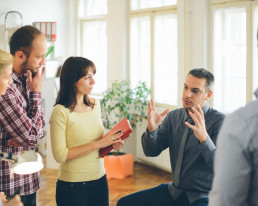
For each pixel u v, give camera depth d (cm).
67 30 671
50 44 612
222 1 453
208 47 471
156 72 541
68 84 219
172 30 515
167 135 248
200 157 222
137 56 566
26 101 213
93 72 223
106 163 505
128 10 567
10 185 198
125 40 571
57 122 215
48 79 625
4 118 190
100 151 227
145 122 538
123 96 565
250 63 438
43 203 400
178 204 230
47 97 626
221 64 468
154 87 545
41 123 208
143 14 546
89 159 221
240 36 448
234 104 461
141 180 494
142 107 518
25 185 207
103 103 538
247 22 436
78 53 678
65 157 213
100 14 636
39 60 205
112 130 226
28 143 198
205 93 229
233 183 125
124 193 443
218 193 127
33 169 146
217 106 474
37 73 206
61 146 215
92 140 224
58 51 655
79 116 221
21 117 192
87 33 667
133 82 574
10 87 196
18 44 201
